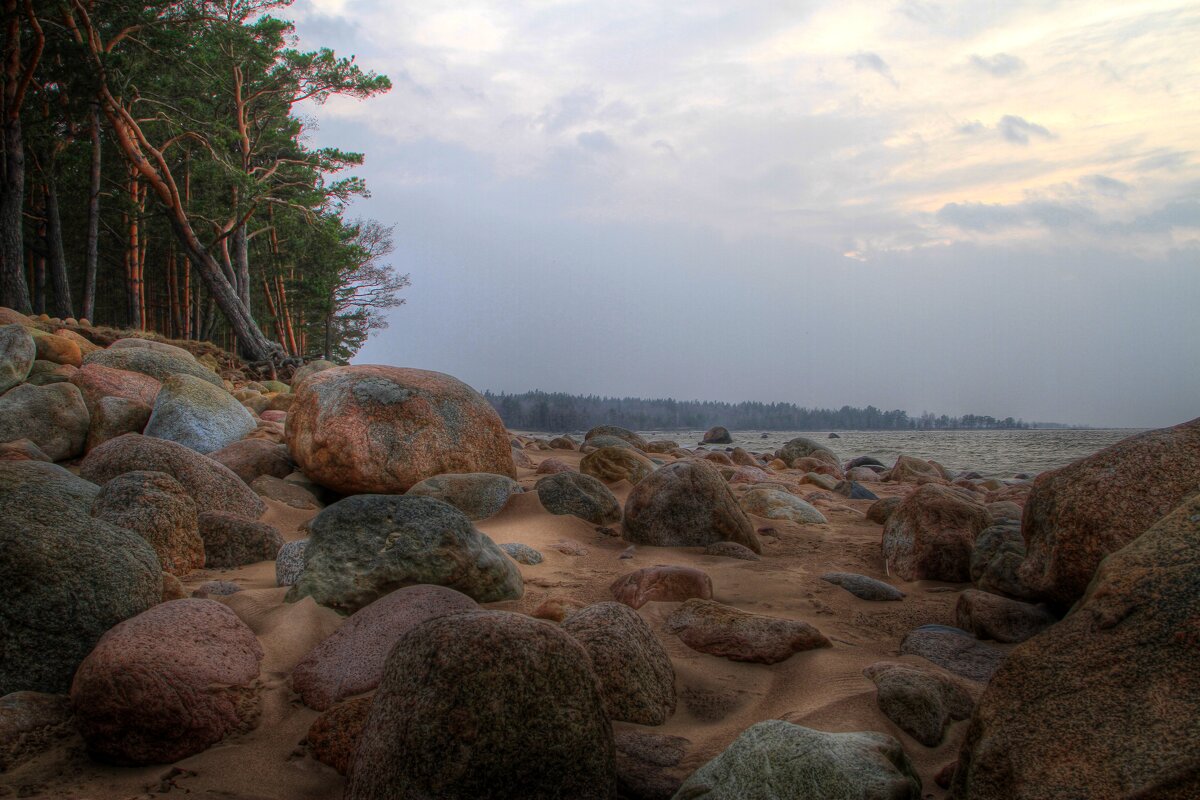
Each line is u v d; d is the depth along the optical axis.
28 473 4.80
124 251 32.09
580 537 6.45
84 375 9.59
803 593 5.17
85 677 2.97
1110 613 2.49
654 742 3.10
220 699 3.18
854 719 3.24
